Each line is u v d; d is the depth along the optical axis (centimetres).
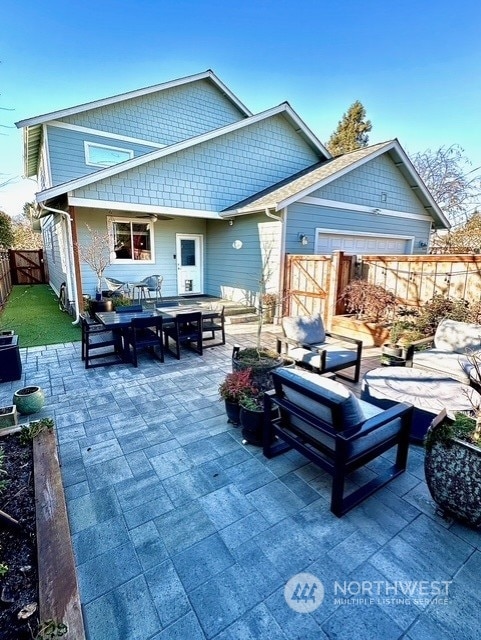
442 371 398
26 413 358
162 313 602
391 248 1041
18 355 457
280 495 243
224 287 1028
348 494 247
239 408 325
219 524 217
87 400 397
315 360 422
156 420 350
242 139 966
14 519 202
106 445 305
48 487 228
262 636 154
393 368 389
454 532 211
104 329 522
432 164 1578
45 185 1047
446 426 211
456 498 206
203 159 905
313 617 162
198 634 154
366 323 663
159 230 1017
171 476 263
